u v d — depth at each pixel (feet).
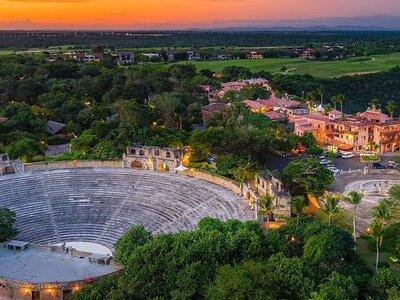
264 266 251.80
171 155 449.89
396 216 336.08
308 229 285.43
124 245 303.89
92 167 459.32
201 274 256.93
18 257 320.09
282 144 550.77
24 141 511.81
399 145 614.75
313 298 227.20
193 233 288.51
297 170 402.72
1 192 406.00
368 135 603.67
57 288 276.21
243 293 234.38
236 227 298.35
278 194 347.36
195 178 430.20
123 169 453.58
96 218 392.27
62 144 645.92
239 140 479.00
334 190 435.94
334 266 262.26
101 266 306.96
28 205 399.24
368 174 488.44
